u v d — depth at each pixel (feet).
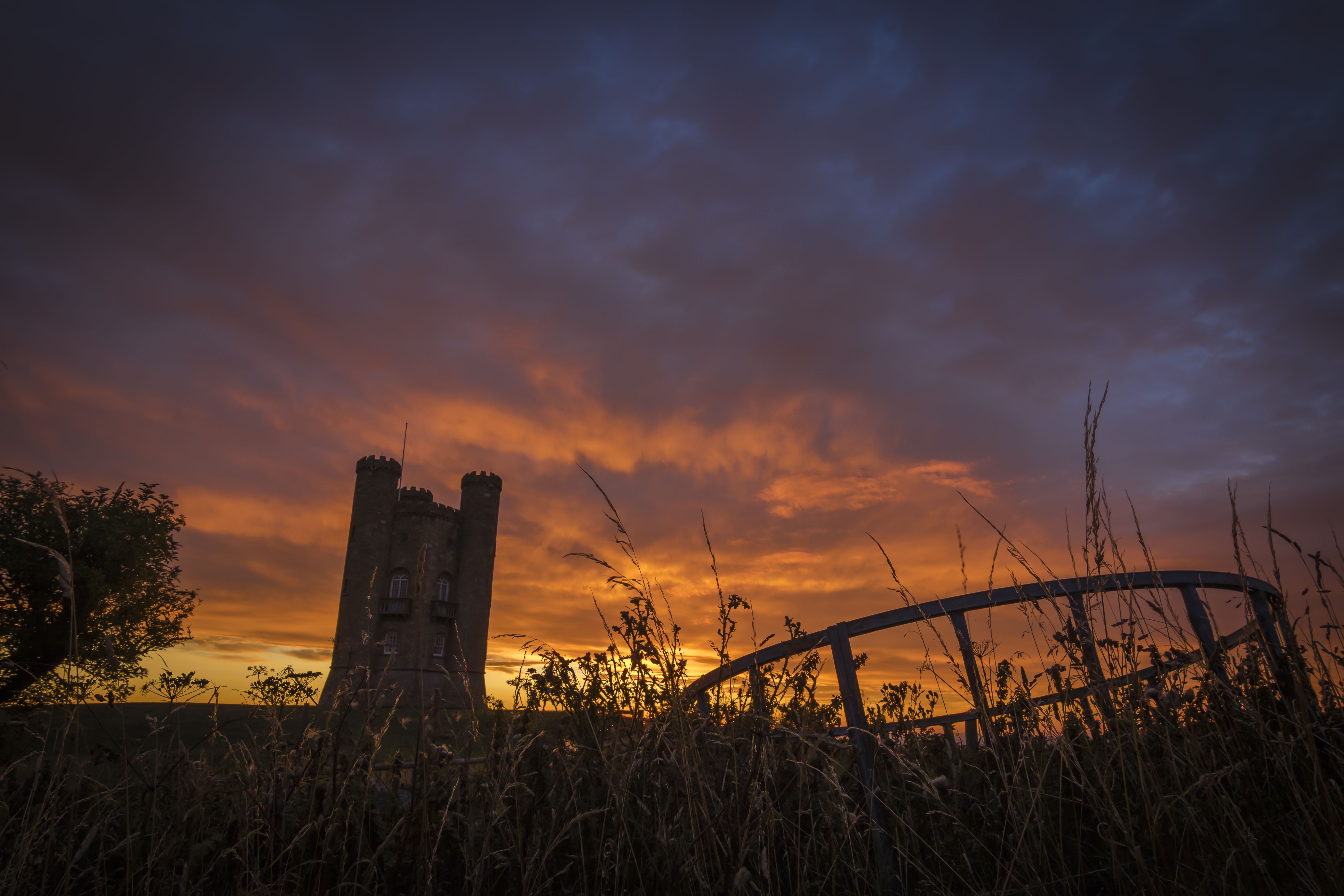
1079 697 7.72
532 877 6.50
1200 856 6.11
